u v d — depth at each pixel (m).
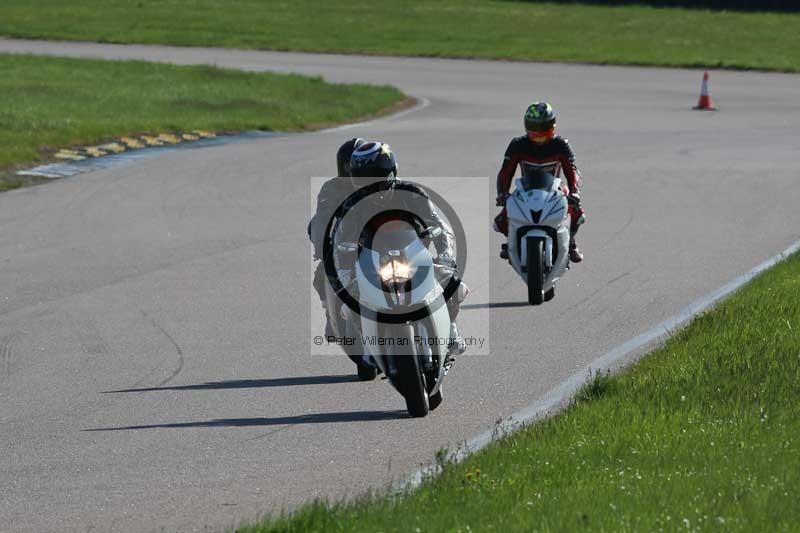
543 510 20.84
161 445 27.66
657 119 109.00
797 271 44.62
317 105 115.25
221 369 34.44
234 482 25.16
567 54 173.75
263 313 41.16
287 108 110.81
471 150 86.44
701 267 49.09
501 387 32.56
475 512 21.09
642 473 22.95
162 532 21.81
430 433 28.44
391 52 176.88
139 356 35.75
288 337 38.06
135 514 23.30
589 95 130.75
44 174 72.56
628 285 45.75
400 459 26.55
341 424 29.25
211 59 164.88
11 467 26.22
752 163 81.00
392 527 20.52
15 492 24.64
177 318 40.38
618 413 27.56
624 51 177.25
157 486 24.92
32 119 91.06
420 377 28.94
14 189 67.69
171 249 52.31
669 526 19.75
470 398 31.52
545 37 194.25
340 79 145.88
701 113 113.94
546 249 42.34
